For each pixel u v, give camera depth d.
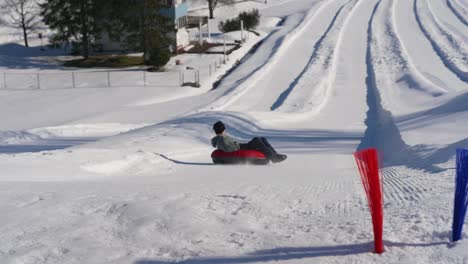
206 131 22.45
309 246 5.21
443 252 4.63
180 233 6.04
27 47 59.75
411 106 29.34
